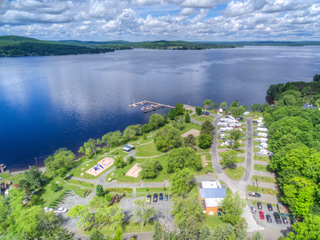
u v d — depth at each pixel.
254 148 156.12
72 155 147.62
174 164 123.19
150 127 194.50
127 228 91.56
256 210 97.94
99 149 170.25
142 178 126.19
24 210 92.00
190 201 91.25
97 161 149.38
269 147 144.75
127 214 99.50
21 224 85.12
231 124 196.38
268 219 91.38
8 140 193.50
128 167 138.88
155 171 127.19
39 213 89.06
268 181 118.44
